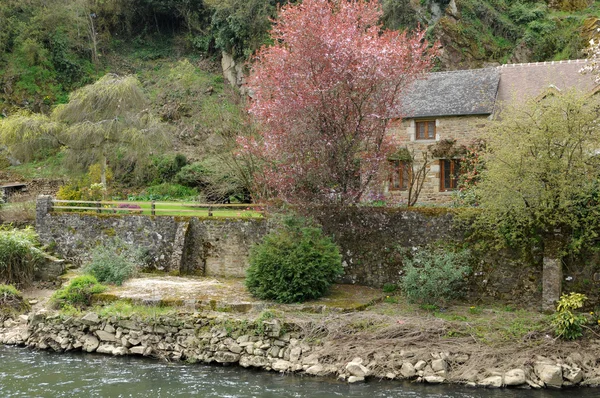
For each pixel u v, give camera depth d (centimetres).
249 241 1886
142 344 1461
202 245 1948
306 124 1684
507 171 1421
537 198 1445
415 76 1795
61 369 1343
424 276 1497
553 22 4184
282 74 1727
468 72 2575
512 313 1455
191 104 3931
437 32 3862
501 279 1545
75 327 1527
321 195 1736
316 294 1577
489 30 4159
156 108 3966
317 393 1177
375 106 1717
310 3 1761
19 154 2930
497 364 1252
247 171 2412
